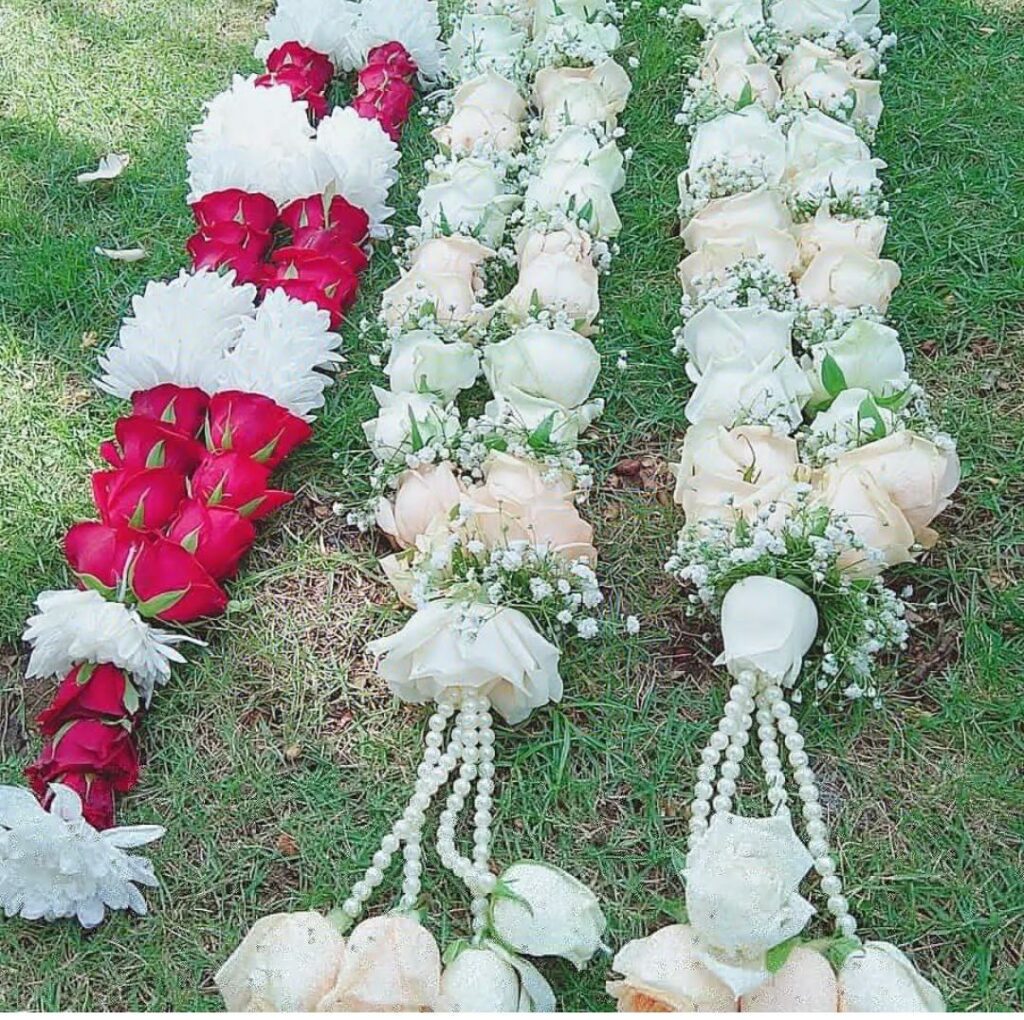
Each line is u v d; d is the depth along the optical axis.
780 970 1.32
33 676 1.73
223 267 2.32
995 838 1.57
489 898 1.43
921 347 2.24
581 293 2.18
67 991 1.48
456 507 1.75
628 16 3.19
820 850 1.51
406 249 2.45
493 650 1.57
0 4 3.27
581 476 1.90
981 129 2.71
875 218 2.29
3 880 1.48
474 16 2.98
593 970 1.47
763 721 1.64
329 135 2.50
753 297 2.11
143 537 1.77
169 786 1.66
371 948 1.32
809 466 1.85
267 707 1.75
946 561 1.87
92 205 2.65
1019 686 1.72
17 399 2.19
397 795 1.65
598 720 1.71
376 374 2.23
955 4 3.10
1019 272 2.35
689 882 1.29
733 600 1.65
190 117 2.90
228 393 1.96
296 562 1.92
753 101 2.58
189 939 1.52
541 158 2.54
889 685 1.73
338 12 3.00
